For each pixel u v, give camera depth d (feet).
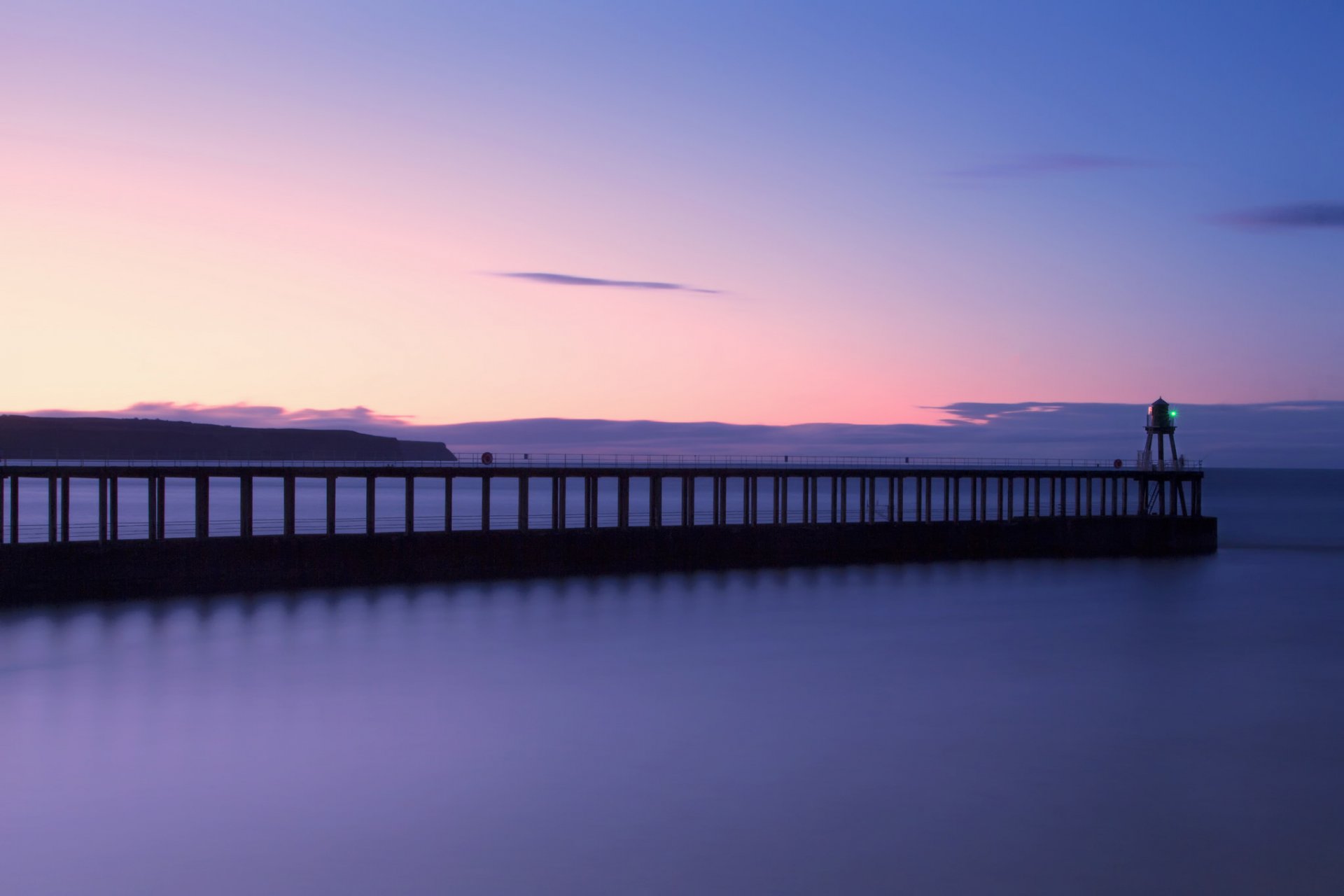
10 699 75.87
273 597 116.37
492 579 133.39
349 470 130.41
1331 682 85.97
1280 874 50.29
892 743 68.59
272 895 47.29
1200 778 62.69
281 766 62.85
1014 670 89.61
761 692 81.25
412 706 75.61
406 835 53.42
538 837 53.36
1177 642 102.47
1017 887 48.78
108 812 55.77
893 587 136.46
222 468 123.65
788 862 50.88
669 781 61.21
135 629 99.25
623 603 119.65
